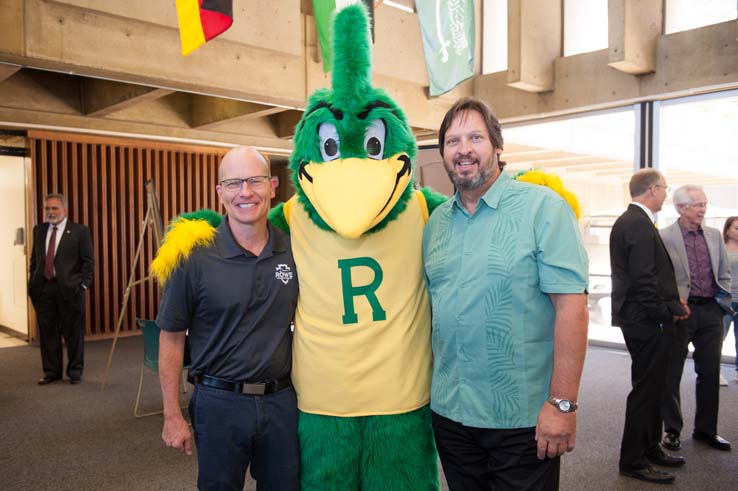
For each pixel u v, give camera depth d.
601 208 8.47
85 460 3.55
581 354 1.62
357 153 2.00
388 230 2.04
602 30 6.88
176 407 1.99
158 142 8.21
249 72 5.52
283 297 1.99
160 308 2.00
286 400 1.98
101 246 7.96
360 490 2.00
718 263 3.66
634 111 6.70
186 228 1.96
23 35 4.25
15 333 7.98
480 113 1.74
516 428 1.69
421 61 7.01
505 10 7.74
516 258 1.67
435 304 1.84
